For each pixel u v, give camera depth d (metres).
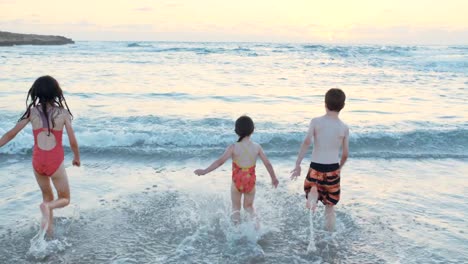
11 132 4.00
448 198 5.39
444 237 4.25
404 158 7.28
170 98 12.80
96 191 5.45
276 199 5.26
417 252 3.93
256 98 13.13
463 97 13.81
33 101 4.05
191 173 6.29
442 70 24.14
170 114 10.28
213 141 7.89
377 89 15.77
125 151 7.24
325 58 35.88
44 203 4.02
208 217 4.70
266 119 9.90
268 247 4.04
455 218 4.75
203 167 6.60
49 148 4.04
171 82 16.89
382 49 48.06
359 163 6.96
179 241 4.12
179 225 4.48
